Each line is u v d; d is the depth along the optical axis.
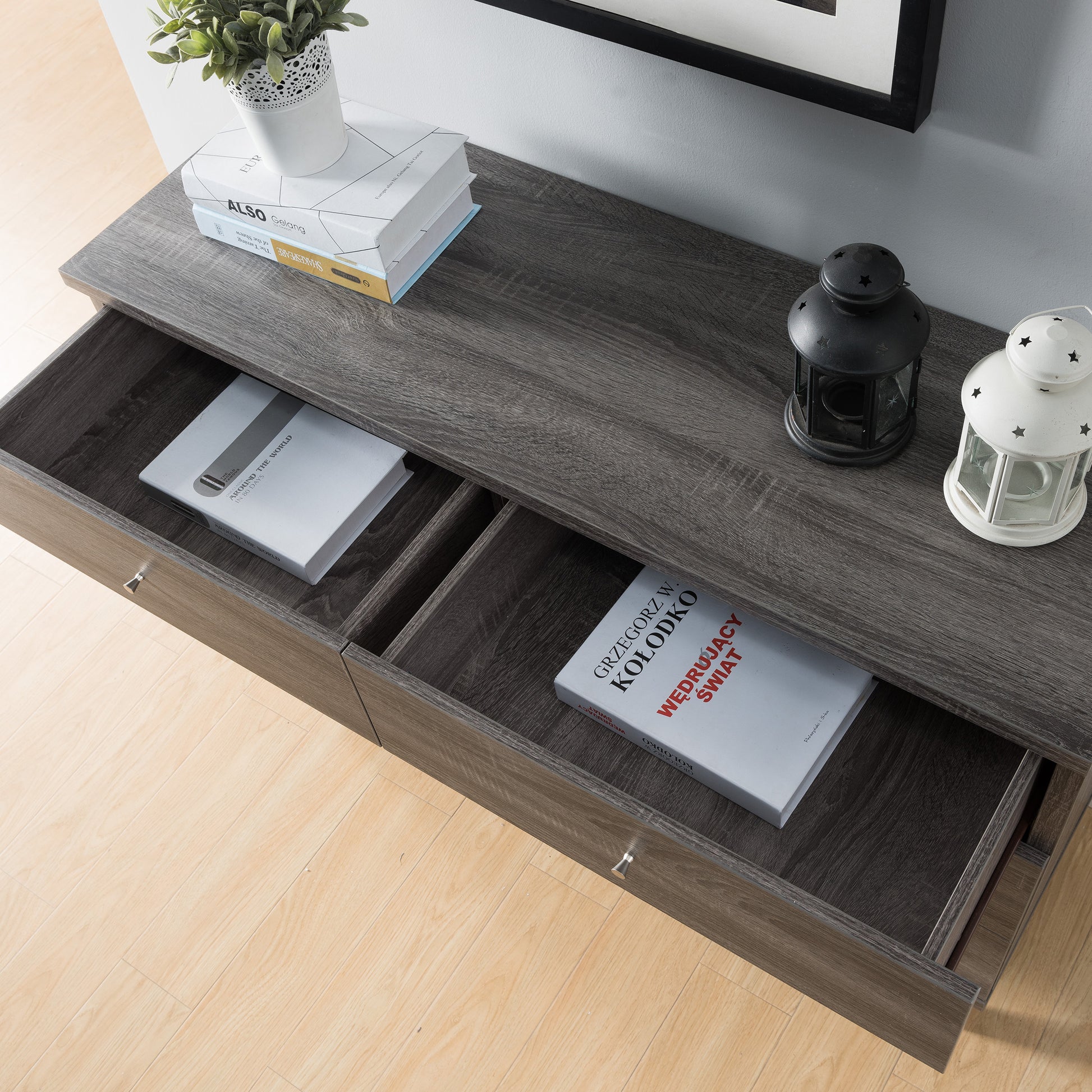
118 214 2.31
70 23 2.70
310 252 1.27
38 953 1.55
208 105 1.68
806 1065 1.41
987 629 0.97
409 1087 1.44
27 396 1.37
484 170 1.38
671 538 1.06
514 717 1.23
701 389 1.16
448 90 1.38
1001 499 0.97
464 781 1.28
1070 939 1.45
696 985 1.47
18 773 1.69
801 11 1.01
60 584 1.85
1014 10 0.93
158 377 1.50
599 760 1.20
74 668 1.77
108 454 1.44
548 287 1.25
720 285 1.24
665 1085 1.41
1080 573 0.99
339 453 1.39
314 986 1.51
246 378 1.46
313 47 1.15
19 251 2.27
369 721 1.31
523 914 1.54
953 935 0.94
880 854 1.11
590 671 1.20
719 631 1.21
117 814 1.65
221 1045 1.48
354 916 1.55
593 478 1.11
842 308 0.94
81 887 1.60
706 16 1.08
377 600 1.20
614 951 1.50
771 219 1.25
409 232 1.24
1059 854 1.32
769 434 1.12
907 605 0.99
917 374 1.02
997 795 1.12
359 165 1.25
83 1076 1.47
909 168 1.10
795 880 1.10
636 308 1.23
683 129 1.22
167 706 1.73
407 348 1.22
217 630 1.38
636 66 1.19
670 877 1.11
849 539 1.04
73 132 2.47
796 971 1.12
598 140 1.31
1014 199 1.07
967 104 1.02
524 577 1.29
